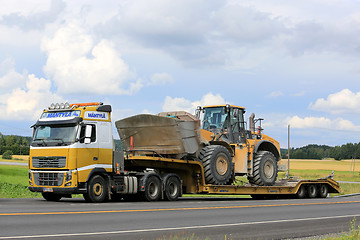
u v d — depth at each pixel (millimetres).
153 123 20000
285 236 9961
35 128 17484
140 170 19266
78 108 17016
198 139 20375
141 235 9023
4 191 22297
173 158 20500
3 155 110938
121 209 13758
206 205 16531
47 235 8531
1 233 8602
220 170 21094
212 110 22859
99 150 17266
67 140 16656
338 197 28125
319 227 11617
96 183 17109
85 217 11383
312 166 124750
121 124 20594
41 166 16984
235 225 11172
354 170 109688
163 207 14922
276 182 25578
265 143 24719
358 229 11086
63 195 19500
